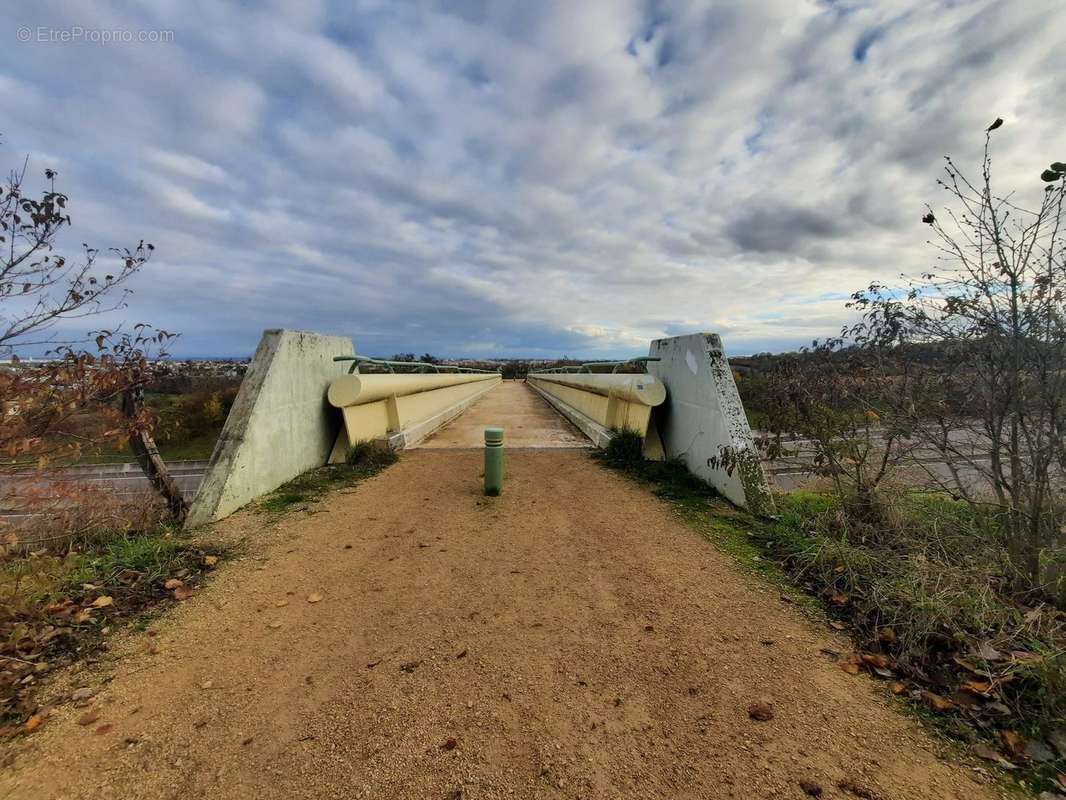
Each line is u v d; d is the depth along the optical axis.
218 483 4.74
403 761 1.88
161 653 2.57
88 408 3.62
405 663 2.51
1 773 1.77
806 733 2.04
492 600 3.20
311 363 6.55
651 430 7.40
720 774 1.83
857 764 1.88
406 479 6.32
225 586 3.34
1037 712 2.09
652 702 2.23
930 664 2.47
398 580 3.48
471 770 1.84
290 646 2.65
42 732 1.98
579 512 5.02
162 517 4.57
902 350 3.81
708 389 5.81
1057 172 2.77
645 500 5.42
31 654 2.47
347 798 1.71
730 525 4.61
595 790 1.75
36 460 3.34
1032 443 3.12
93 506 4.03
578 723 2.09
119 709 2.13
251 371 5.57
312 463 6.59
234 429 5.11
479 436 9.95
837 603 3.11
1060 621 2.76
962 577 2.96
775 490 5.49
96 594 3.08
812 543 3.90
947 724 2.09
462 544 4.17
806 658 2.57
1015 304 3.09
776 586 3.39
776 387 4.66
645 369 8.02
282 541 4.16
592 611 3.06
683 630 2.84
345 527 4.54
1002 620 2.65
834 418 4.22
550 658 2.56
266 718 2.10
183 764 1.85
